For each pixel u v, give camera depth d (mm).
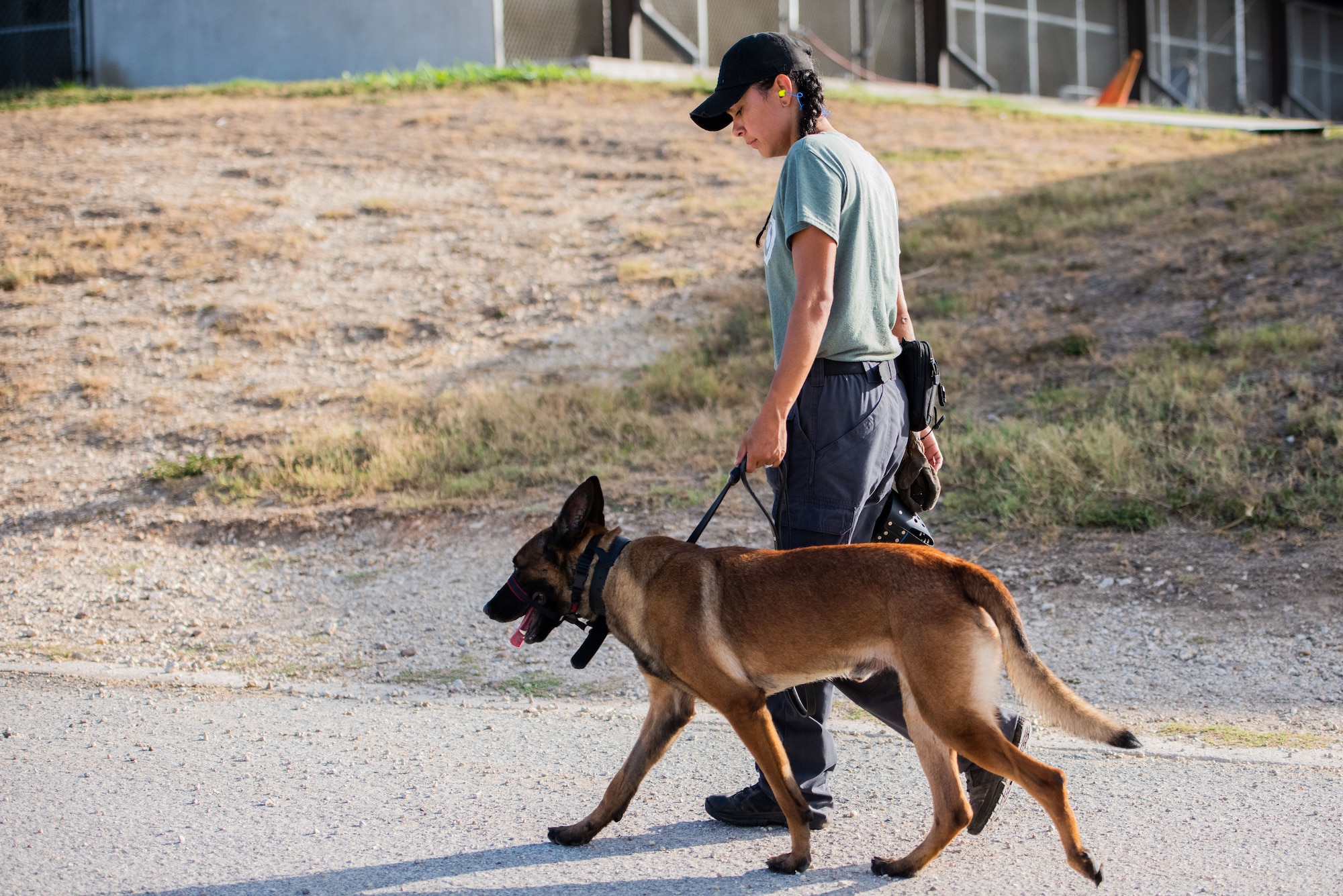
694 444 8641
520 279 12875
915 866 3117
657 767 4086
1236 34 31922
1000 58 28078
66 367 10711
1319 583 5680
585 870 3215
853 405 3326
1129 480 6945
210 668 5594
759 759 3168
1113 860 3170
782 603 3111
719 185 16312
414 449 8836
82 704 4910
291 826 3539
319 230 14125
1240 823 3379
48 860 3275
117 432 9508
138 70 23391
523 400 9578
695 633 3172
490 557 7078
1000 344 9766
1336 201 11516
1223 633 5355
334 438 9133
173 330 11516
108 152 16766
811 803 3520
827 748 3535
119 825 3533
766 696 3281
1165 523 6555
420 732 4527
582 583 3428
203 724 4633
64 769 4047
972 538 6719
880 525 3639
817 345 3156
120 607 6602
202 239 13680
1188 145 19578
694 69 24078
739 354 10500
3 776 3971
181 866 3240
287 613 6473
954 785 3109
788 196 3254
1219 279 10180
